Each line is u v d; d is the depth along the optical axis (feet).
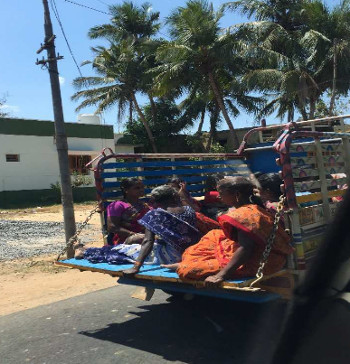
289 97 77.66
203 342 13.94
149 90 98.02
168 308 17.67
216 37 77.92
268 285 12.75
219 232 13.30
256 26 75.92
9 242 37.83
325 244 10.63
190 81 85.87
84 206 73.26
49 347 14.21
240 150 22.72
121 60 99.09
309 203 14.33
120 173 18.21
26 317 17.51
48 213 64.23
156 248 14.64
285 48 77.56
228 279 11.64
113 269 14.01
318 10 74.38
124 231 16.92
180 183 19.01
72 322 16.61
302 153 13.57
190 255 12.69
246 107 96.94
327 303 10.62
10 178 76.48
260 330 14.38
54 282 23.22
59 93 28.09
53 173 81.66
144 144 105.81
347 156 15.57
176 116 111.24
